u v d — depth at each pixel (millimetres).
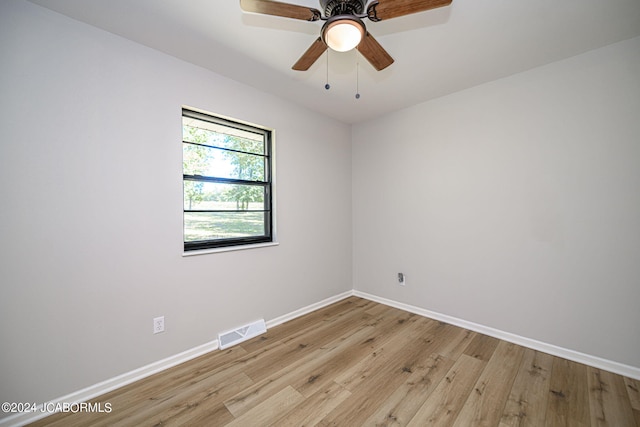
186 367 1954
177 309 2012
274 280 2668
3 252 1396
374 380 1793
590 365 1942
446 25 1662
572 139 2012
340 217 3424
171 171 1989
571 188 2021
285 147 2770
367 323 2701
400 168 3072
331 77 2309
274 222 2699
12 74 1416
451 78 2332
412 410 1526
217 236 2381
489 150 2406
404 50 1922
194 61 2066
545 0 1466
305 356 2092
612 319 1874
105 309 1700
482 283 2469
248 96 2443
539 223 2164
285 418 1477
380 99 2770
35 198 1479
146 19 1606
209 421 1458
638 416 1463
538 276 2172
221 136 2408
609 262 1884
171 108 1991
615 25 1663
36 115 1481
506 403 1573
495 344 2268
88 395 1630
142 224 1850
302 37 1792
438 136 2740
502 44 1859
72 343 1587
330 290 3287
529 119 2195
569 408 1528
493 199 2393
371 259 3412
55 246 1535
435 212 2779
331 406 1562
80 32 1618
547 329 2131
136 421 1461
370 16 1255
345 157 3500
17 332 1431
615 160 1855
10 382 1412
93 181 1660
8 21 1408
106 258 1705
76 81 1604
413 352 2141
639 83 1771
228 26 1679
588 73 1944
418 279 2936
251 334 2414
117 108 1749
